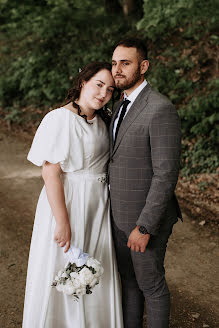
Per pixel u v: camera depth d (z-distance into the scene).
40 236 2.30
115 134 2.26
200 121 5.83
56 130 2.16
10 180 5.32
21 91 8.40
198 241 3.87
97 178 2.30
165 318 2.32
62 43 8.80
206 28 7.03
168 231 2.32
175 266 3.49
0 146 6.64
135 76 2.15
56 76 8.05
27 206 4.62
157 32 7.44
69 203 2.25
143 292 2.38
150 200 2.09
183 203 4.59
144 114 2.12
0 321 2.80
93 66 2.18
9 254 3.67
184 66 6.76
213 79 6.26
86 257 2.12
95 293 2.33
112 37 8.45
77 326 2.29
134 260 2.29
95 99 2.19
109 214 2.39
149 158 2.17
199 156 5.34
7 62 9.11
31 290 2.29
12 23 10.04
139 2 8.50
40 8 10.11
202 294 3.11
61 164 2.18
